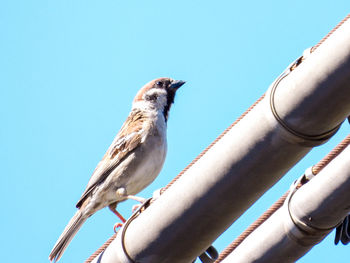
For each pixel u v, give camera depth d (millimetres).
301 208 6281
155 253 6305
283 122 5465
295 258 6578
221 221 6004
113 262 6609
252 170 5684
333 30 5430
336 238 6660
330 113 5297
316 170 6359
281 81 5566
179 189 6070
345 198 6008
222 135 6043
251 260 6727
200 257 6988
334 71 5098
